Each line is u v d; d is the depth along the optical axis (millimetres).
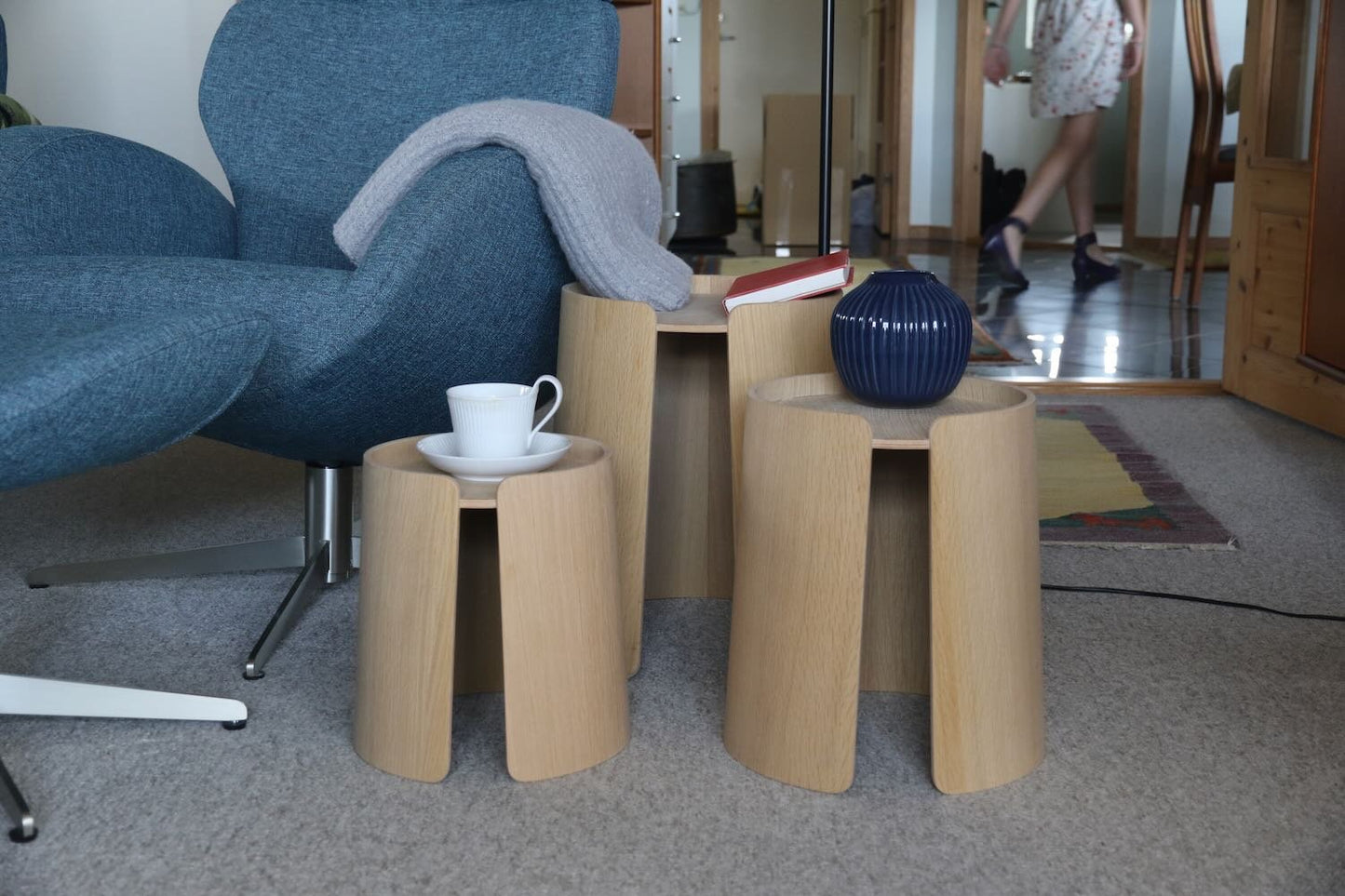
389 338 1371
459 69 1807
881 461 1396
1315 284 2445
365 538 1222
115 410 1026
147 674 1434
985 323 4141
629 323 1428
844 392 1381
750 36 8648
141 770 1208
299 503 2160
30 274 1364
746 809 1139
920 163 7395
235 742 1270
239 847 1075
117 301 1337
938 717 1151
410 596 1178
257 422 1433
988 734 1167
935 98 7297
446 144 1443
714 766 1223
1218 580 1745
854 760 1214
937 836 1091
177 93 3094
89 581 1712
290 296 1337
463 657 1397
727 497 1696
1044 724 1290
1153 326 4043
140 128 3111
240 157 1835
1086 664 1456
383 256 1340
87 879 1026
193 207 1760
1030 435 1194
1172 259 6020
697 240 6875
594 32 1751
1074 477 2273
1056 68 5066
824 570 1149
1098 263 5293
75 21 3066
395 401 1465
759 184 8742
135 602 1660
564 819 1121
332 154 1826
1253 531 1966
